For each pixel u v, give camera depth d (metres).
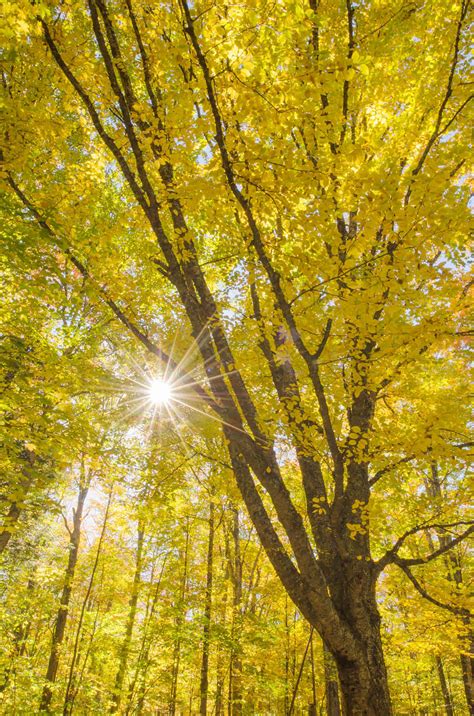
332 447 3.49
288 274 3.42
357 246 3.06
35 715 7.96
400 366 3.82
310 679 9.41
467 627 4.84
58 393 5.18
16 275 4.72
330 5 4.25
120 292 4.53
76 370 5.72
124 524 10.09
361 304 3.07
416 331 3.31
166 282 6.12
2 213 3.93
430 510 4.75
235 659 9.02
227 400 3.68
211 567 9.70
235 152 2.93
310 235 3.11
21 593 9.18
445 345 4.11
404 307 3.37
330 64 2.68
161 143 3.15
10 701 8.09
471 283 4.23
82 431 5.44
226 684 11.06
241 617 8.77
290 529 3.44
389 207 2.96
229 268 5.39
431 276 3.13
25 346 5.50
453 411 4.09
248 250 3.57
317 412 4.69
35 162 4.89
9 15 2.83
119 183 7.07
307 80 2.71
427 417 3.89
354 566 3.88
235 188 2.88
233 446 3.81
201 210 3.81
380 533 5.36
